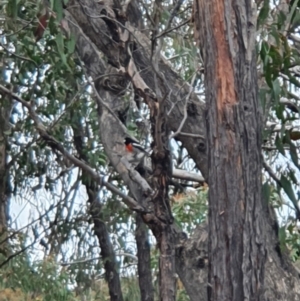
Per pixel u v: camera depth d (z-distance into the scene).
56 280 14.35
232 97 6.14
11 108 13.31
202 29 6.35
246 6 6.30
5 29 11.39
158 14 8.38
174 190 13.22
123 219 14.29
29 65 12.19
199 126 8.68
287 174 7.98
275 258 8.01
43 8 8.78
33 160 14.02
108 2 8.64
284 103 8.00
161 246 7.33
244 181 6.04
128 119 10.46
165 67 8.99
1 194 14.63
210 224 6.10
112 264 14.66
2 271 14.11
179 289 15.94
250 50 6.24
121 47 8.29
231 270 5.96
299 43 8.67
